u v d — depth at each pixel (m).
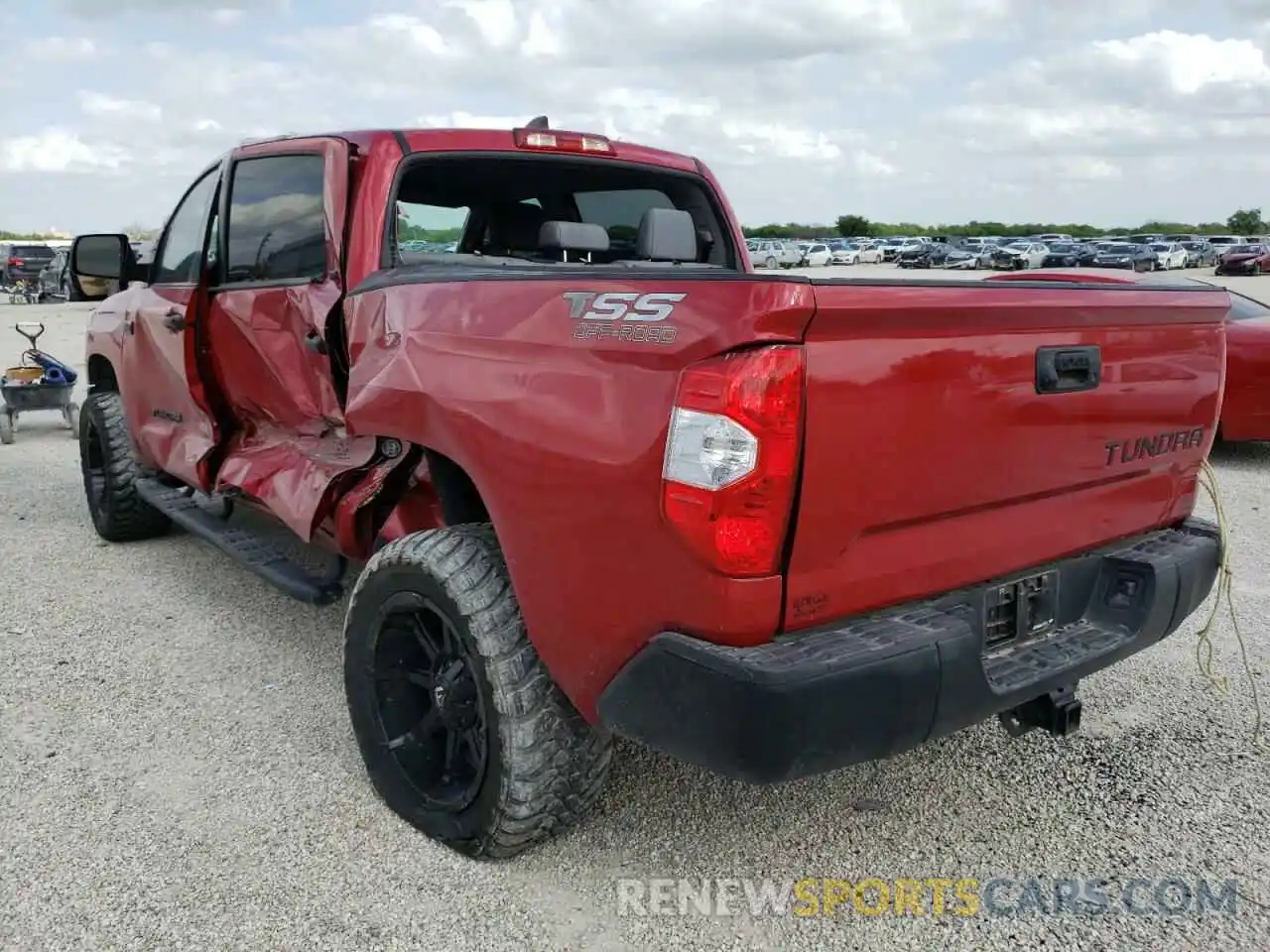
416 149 3.61
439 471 2.98
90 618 4.70
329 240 3.52
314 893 2.71
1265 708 3.84
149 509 5.73
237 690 3.93
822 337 2.09
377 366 3.07
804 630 2.25
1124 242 57.16
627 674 2.32
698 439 2.08
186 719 3.69
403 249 4.10
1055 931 2.59
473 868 2.82
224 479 4.25
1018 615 2.69
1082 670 2.66
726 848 2.94
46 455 8.66
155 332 4.70
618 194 4.55
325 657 4.25
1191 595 2.98
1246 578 5.27
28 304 32.28
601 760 2.72
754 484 2.05
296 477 3.71
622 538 2.26
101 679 4.03
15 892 2.70
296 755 3.44
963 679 2.32
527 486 2.47
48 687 3.95
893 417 2.22
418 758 3.01
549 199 4.46
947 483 2.38
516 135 3.86
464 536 2.82
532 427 2.45
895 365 2.21
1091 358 2.66
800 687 2.07
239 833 2.98
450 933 2.56
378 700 3.06
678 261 4.21
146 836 2.96
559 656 2.49
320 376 3.56
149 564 5.50
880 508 2.26
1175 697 3.94
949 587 2.50
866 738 2.19
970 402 2.38
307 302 3.57
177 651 4.32
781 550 2.13
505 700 2.60
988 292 2.32
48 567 5.45
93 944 2.50
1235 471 7.73
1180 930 2.60
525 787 2.63
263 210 3.98
